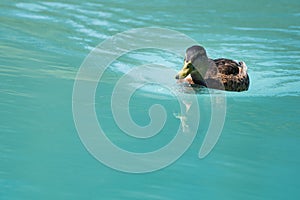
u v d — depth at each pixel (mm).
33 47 16750
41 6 21438
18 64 15047
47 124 11133
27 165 9359
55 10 20969
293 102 14031
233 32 19906
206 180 9320
